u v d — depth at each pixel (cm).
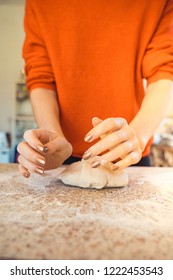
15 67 343
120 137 47
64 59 83
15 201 43
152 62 76
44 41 85
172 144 205
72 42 81
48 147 50
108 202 43
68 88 84
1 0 328
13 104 328
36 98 80
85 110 85
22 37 342
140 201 44
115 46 81
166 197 46
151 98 69
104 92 84
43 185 53
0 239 28
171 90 71
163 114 66
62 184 54
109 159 48
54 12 82
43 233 30
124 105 83
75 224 33
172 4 82
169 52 76
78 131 86
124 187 53
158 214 37
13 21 340
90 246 27
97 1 79
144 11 79
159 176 64
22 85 326
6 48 341
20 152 51
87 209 39
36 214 36
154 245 27
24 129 326
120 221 34
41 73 83
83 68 83
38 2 84
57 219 35
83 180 51
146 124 60
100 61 82
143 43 80
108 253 26
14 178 58
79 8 80
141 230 31
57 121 74
